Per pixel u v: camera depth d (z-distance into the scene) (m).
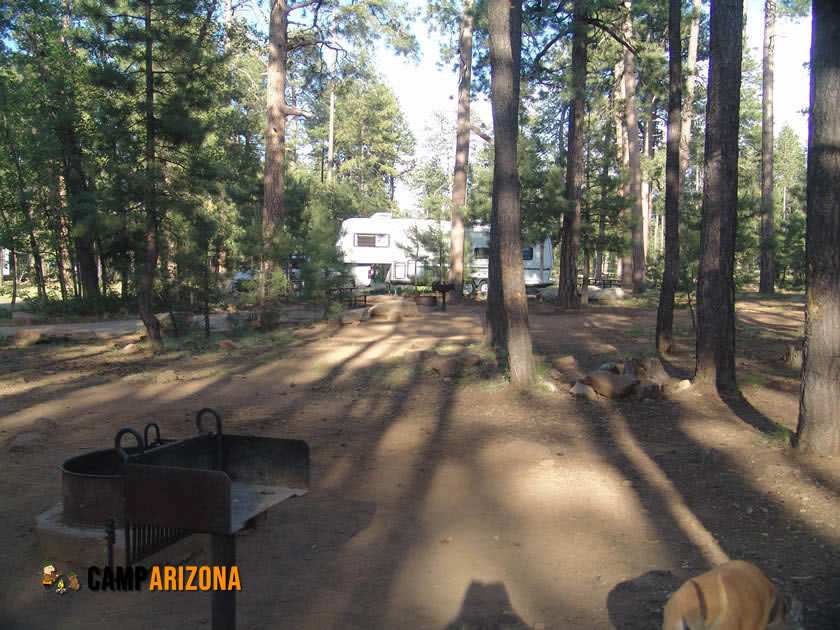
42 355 15.05
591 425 8.63
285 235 20.02
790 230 45.03
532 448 7.64
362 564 4.95
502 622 4.09
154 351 15.31
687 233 18.84
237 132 32.16
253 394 10.84
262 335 18.17
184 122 14.95
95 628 4.14
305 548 5.23
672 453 7.39
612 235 27.50
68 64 23.17
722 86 9.66
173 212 15.69
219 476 3.27
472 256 36.91
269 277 19.81
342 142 62.81
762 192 35.31
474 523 5.68
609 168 28.16
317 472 7.05
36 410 9.59
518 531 5.50
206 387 11.36
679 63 13.19
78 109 23.31
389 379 11.67
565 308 25.47
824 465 6.57
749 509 5.75
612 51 31.84
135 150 15.31
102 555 4.62
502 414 9.22
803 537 5.17
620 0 19.47
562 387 10.63
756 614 2.96
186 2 15.08
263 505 3.80
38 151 22.66
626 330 18.50
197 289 18.92
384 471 7.07
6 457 7.43
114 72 14.77
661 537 5.31
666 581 4.55
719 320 9.95
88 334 18.20
